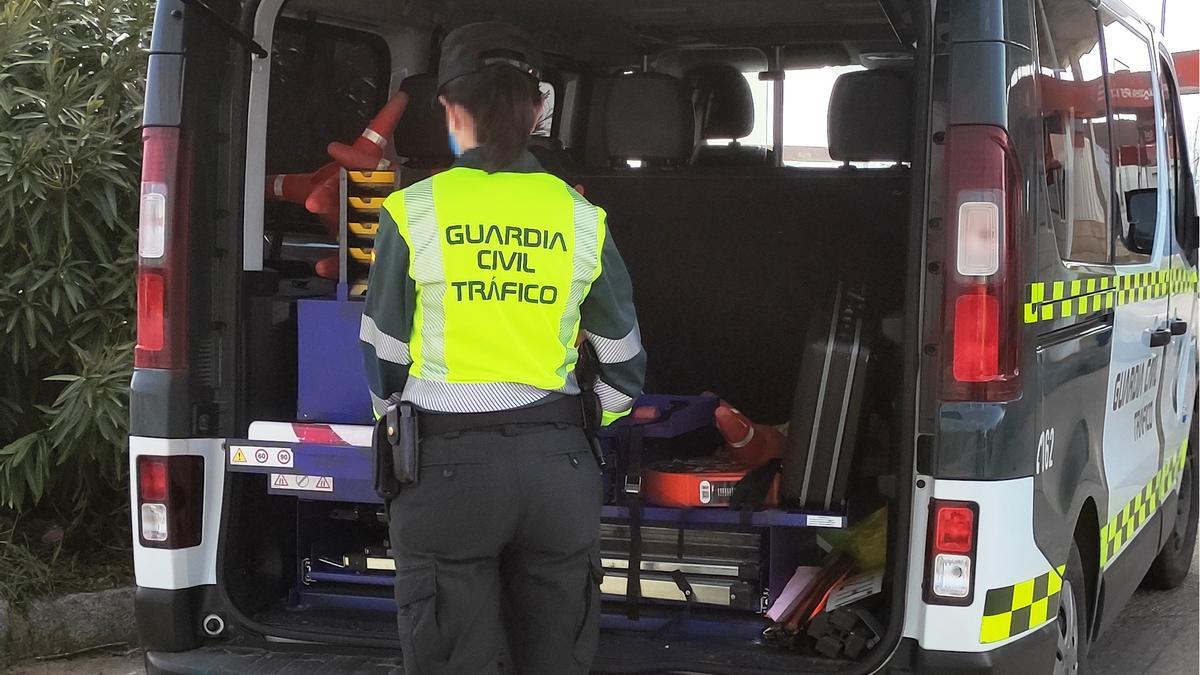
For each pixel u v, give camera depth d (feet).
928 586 8.86
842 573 10.43
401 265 8.54
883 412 10.85
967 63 8.77
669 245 13.62
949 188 8.76
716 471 10.40
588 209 8.90
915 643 9.00
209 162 10.37
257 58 10.78
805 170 13.20
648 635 10.30
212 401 10.38
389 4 13.17
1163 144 15.24
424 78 12.88
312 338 10.54
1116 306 11.94
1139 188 13.78
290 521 11.15
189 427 10.22
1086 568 11.51
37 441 15.24
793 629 9.95
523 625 8.89
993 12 8.79
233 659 10.14
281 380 11.02
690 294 13.64
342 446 10.07
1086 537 11.38
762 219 13.30
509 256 8.54
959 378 8.73
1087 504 11.08
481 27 9.05
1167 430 15.19
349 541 11.75
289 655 10.22
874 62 15.31
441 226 8.52
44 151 14.79
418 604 8.46
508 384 8.48
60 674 14.11
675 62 15.98
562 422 8.66
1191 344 16.93
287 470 10.19
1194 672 14.42
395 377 8.84
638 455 10.52
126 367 14.97
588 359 9.18
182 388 10.18
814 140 15.52
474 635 8.52
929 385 8.86
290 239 11.36
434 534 8.39
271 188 11.11
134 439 10.25
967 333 8.71
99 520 16.46
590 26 14.97
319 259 11.54
